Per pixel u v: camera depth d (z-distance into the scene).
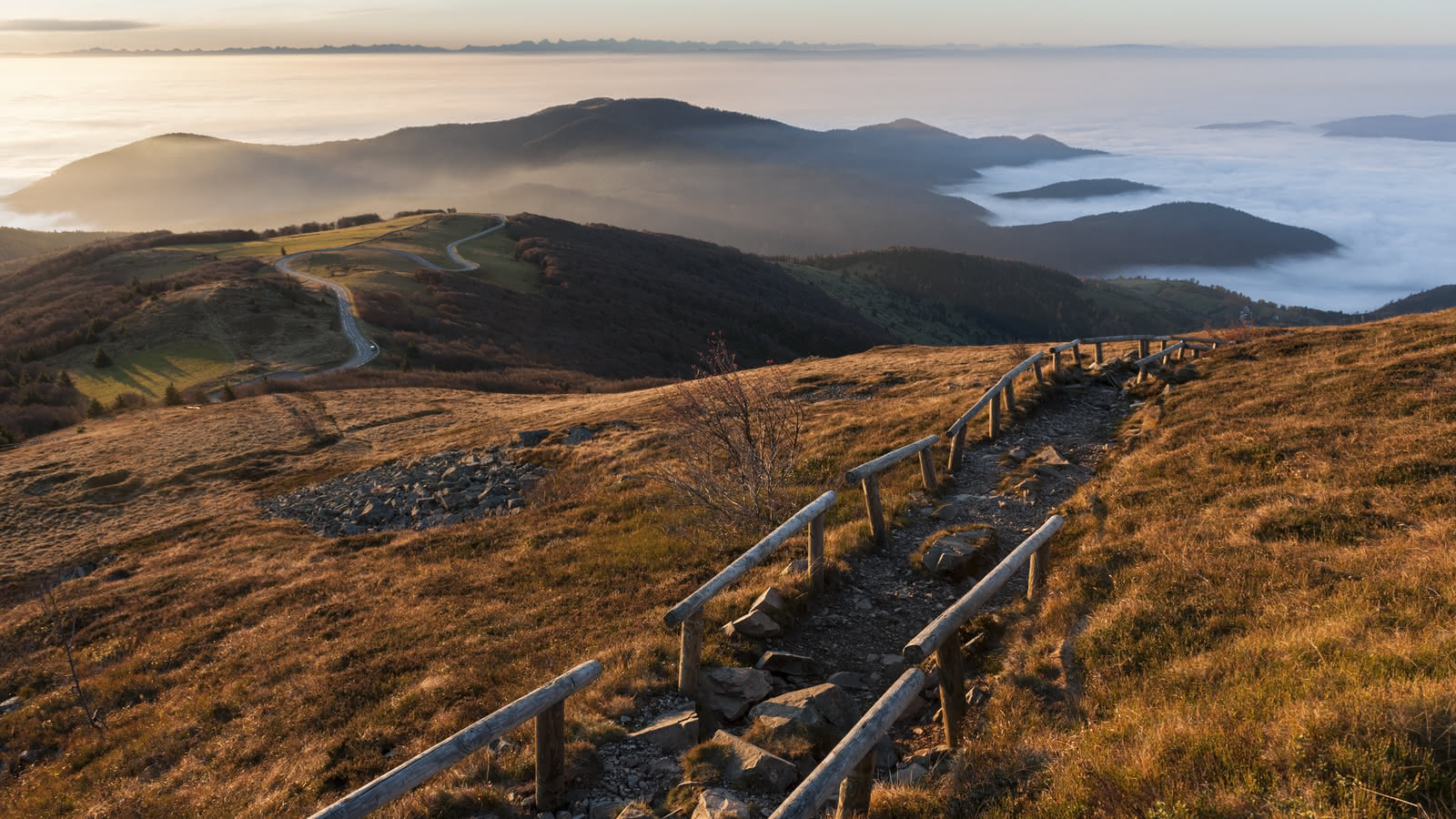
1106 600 8.31
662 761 6.58
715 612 9.67
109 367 77.56
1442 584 6.90
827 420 22.19
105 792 9.93
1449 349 15.52
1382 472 10.34
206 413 47.59
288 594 16.72
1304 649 6.09
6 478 36.97
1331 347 18.73
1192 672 6.26
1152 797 4.42
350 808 4.65
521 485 23.75
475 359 86.00
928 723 7.12
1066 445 15.70
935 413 19.42
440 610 13.48
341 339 85.12
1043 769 5.35
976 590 6.96
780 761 6.17
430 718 9.04
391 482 26.73
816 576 9.98
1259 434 13.08
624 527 16.53
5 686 15.89
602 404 36.22
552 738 6.04
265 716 10.54
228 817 7.80
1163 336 26.00
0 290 139.12
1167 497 11.29
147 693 13.62
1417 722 4.36
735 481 14.34
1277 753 4.49
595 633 10.55
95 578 22.25
